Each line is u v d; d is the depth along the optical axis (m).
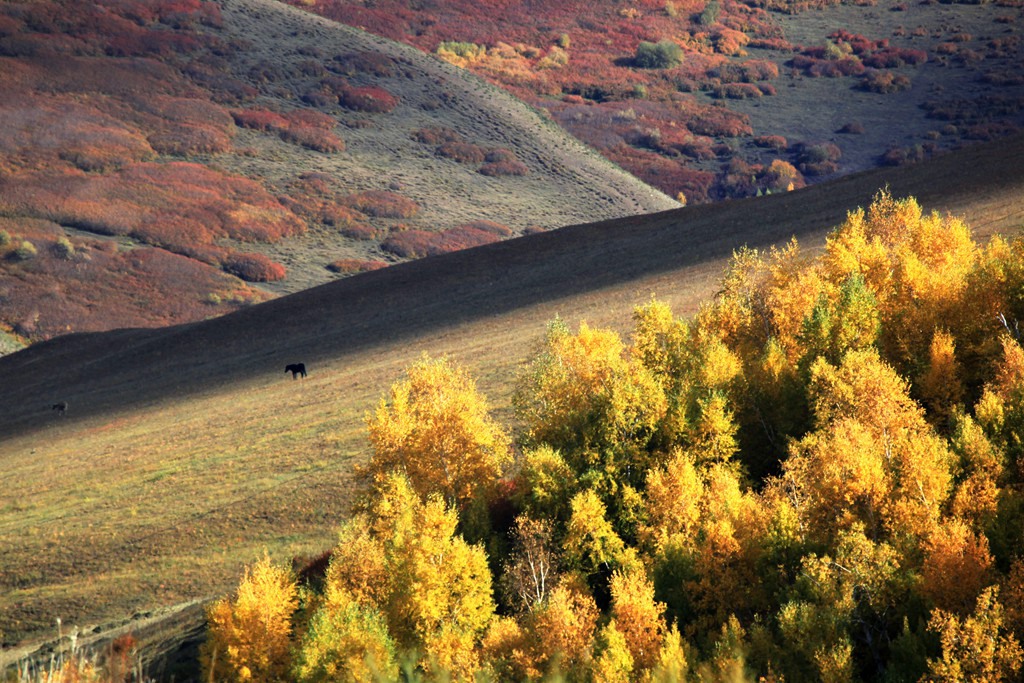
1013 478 124.44
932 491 118.88
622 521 151.62
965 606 100.12
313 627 117.12
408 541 141.50
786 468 142.38
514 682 103.00
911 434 131.12
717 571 120.31
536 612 116.00
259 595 134.62
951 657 88.44
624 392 168.50
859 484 120.38
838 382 147.50
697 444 159.62
